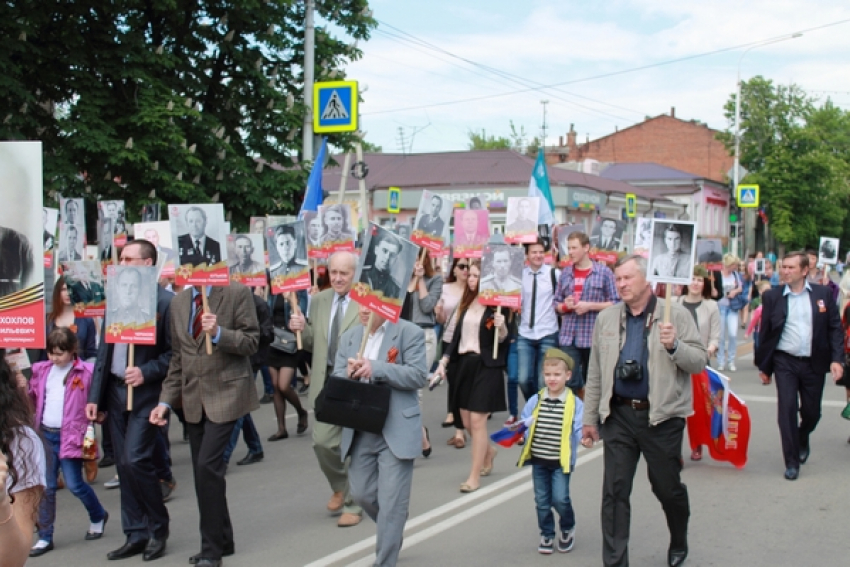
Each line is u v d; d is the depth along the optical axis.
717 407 8.06
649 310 5.39
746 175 56.56
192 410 5.82
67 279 7.20
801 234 54.78
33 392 6.61
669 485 5.32
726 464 8.66
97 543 6.57
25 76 16.09
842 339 8.18
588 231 43.66
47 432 6.59
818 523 6.65
